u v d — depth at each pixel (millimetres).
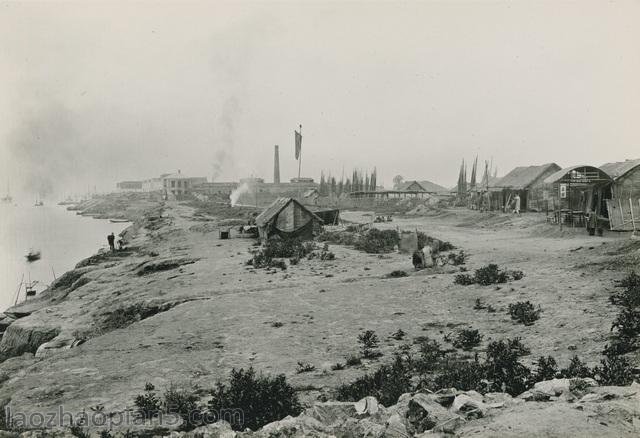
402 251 29953
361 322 14852
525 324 12516
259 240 36500
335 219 49688
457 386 8344
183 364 11867
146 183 197750
